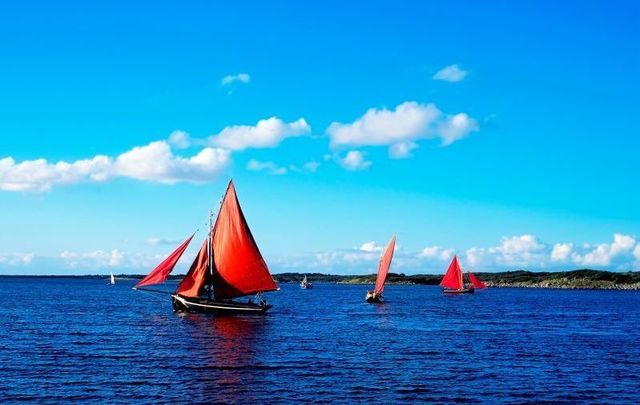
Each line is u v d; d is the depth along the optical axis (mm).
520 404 31109
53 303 115000
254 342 52406
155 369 38906
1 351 46281
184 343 51219
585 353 48312
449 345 52156
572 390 34250
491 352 48156
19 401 30562
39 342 51688
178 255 70500
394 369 39750
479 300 152125
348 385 34750
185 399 31203
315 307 111312
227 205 71812
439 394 32875
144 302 120000
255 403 30594
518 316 91562
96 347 48625
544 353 48000
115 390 32969
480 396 32594
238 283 72188
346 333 61188
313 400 31297
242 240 71188
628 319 89062
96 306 104812
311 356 44719
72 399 31000
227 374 37531
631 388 34938
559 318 89000
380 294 128500
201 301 73875
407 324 73688
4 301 122438
